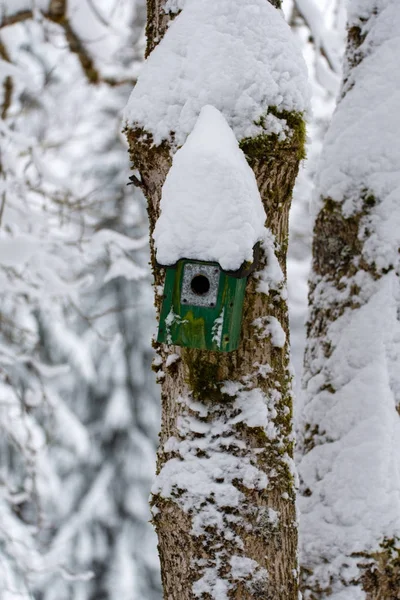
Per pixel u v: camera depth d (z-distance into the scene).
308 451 3.41
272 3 2.70
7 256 4.91
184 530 2.57
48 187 6.08
